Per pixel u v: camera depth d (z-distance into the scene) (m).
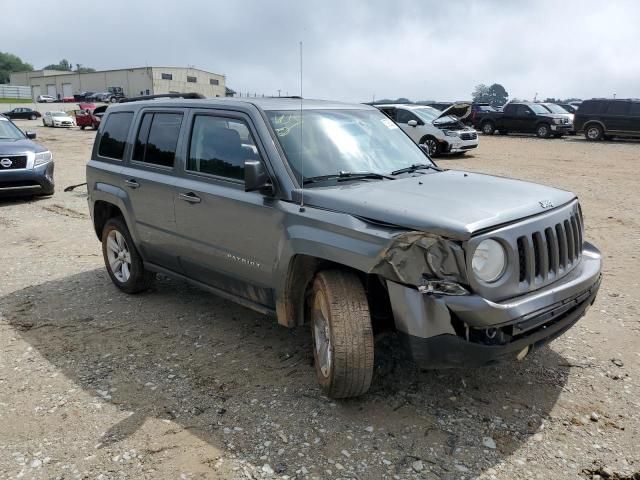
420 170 4.43
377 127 4.75
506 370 4.02
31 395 3.84
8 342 4.71
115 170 5.50
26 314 5.34
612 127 24.94
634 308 5.14
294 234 3.64
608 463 3.02
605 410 3.51
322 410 3.57
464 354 3.08
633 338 4.51
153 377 4.05
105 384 3.97
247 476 2.98
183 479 2.96
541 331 3.25
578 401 3.61
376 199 3.48
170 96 5.47
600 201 10.70
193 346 4.55
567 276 3.56
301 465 3.05
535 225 3.30
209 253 4.47
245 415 3.54
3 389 3.93
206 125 4.57
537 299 3.20
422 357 3.15
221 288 4.56
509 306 3.07
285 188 3.82
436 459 3.08
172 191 4.72
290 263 3.72
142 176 5.10
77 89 86.50
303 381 3.94
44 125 42.25
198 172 4.57
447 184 3.92
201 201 4.43
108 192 5.56
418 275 3.07
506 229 3.16
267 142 4.00
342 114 4.62
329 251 3.42
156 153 5.07
